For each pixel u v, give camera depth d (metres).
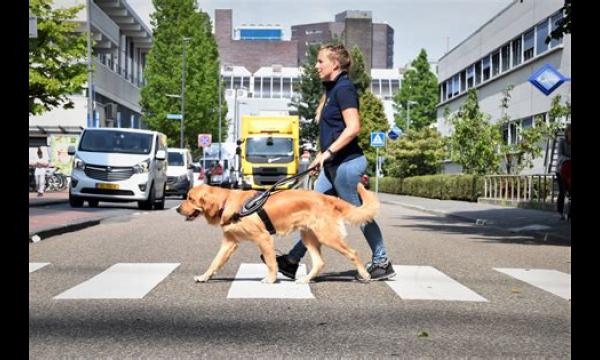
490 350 4.73
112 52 51.25
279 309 6.08
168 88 58.75
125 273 8.14
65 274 8.07
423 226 17.00
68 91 25.05
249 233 7.39
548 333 5.28
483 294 7.06
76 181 21.31
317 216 7.40
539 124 29.84
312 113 81.06
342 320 5.64
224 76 108.38
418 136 50.94
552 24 34.00
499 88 43.12
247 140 30.95
